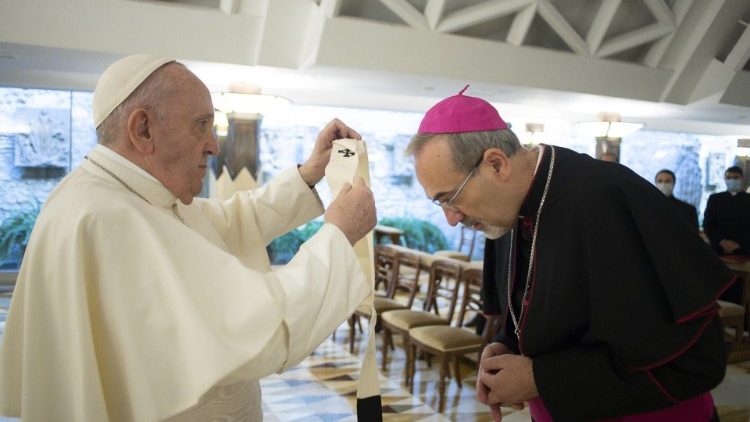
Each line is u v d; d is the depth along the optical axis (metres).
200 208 1.61
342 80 6.54
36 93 7.87
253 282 1.04
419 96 8.02
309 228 9.81
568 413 1.19
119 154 1.18
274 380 4.50
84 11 4.64
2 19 4.52
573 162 1.29
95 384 1.00
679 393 1.14
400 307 5.12
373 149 10.35
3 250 7.93
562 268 1.22
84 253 1.03
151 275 1.03
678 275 1.11
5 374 1.16
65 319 1.04
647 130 10.73
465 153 1.25
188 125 1.19
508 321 1.50
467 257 7.88
